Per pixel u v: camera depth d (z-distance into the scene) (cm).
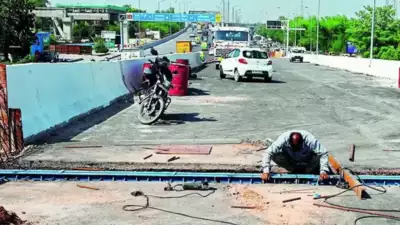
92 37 13062
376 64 3572
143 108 1315
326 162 765
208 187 745
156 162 893
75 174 798
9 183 772
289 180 782
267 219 619
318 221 614
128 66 2006
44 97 1184
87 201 686
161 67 1329
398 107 1702
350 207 667
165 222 607
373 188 758
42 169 843
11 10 5938
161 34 16675
